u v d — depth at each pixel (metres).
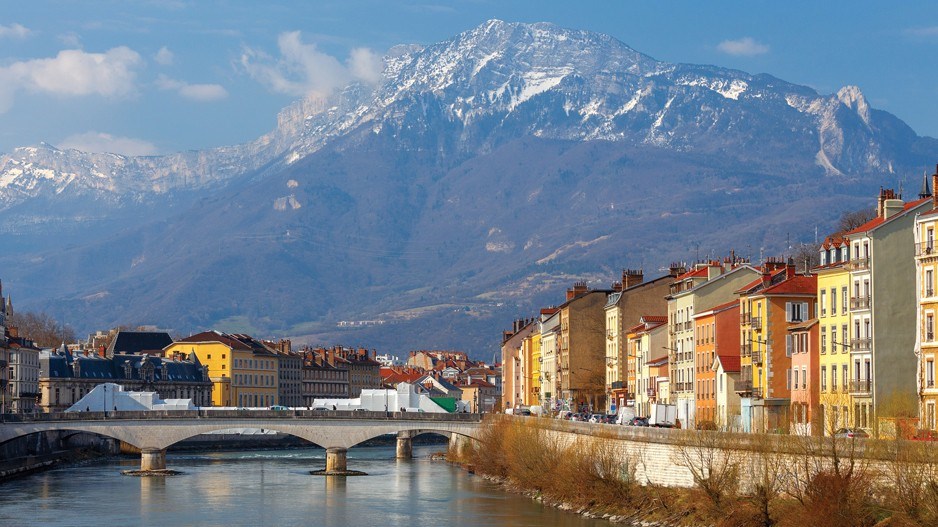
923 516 98.50
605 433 156.12
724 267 195.25
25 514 159.75
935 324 128.00
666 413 184.75
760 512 114.31
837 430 125.44
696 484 129.75
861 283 141.12
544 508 157.50
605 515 142.50
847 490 103.75
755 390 161.88
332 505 168.00
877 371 138.00
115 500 176.00
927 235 130.62
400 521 149.75
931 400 127.56
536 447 177.88
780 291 158.38
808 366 151.25
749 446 121.12
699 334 185.12
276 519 153.88
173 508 166.12
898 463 101.62
